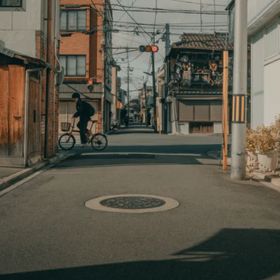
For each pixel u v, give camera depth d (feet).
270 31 48.01
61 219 21.95
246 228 20.65
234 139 35.68
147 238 18.81
